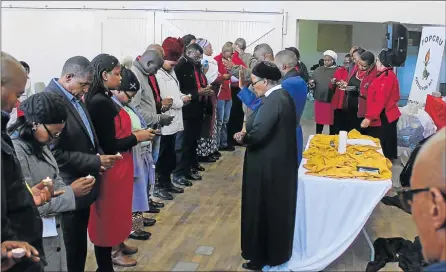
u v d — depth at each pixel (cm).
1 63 170
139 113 345
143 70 368
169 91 421
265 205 290
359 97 519
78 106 244
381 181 289
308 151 367
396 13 664
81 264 250
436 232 109
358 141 411
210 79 535
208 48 536
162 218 399
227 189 477
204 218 400
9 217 169
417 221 113
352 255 326
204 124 543
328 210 293
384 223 375
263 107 284
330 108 578
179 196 455
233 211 417
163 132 428
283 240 291
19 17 764
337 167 318
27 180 195
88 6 749
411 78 679
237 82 598
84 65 237
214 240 354
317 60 746
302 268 293
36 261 168
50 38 765
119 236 277
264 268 299
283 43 699
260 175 288
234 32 710
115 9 742
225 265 310
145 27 736
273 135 285
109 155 248
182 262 312
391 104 491
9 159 168
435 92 508
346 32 730
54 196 192
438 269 106
